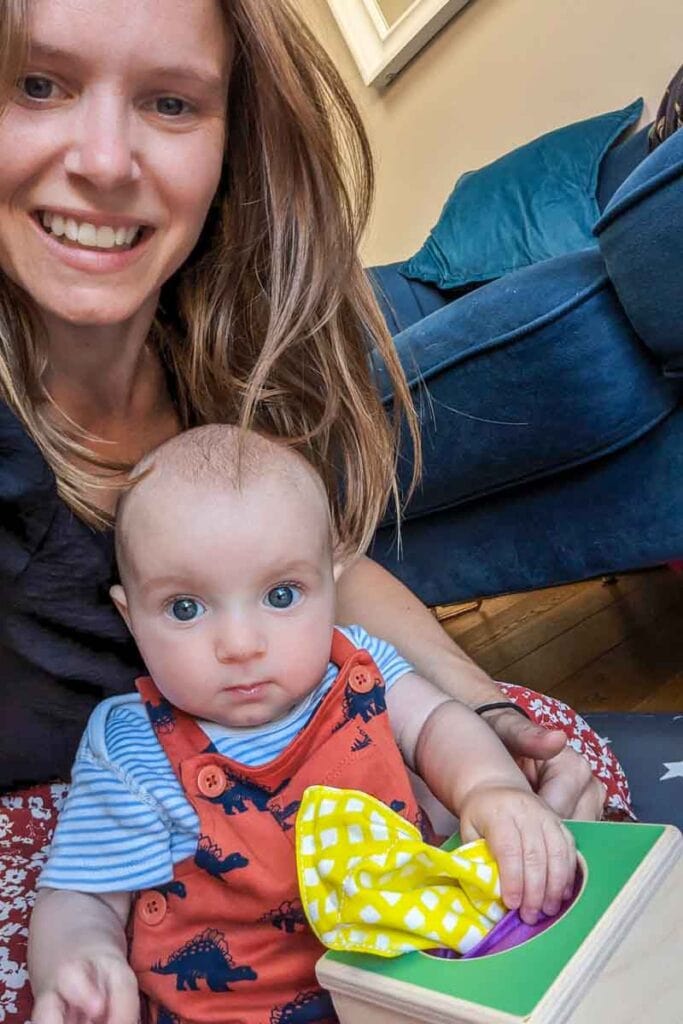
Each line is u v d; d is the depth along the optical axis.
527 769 0.80
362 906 0.57
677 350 1.20
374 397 1.01
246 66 0.86
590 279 1.21
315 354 0.97
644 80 2.17
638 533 1.37
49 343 0.82
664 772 0.94
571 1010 0.50
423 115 2.70
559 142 2.23
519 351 1.23
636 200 1.11
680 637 1.80
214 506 0.71
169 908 0.68
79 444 0.85
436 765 0.73
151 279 0.78
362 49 2.73
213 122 0.76
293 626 0.72
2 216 0.72
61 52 0.65
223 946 0.67
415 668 0.91
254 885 0.66
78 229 0.73
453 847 0.67
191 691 0.71
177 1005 0.67
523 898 0.59
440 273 2.38
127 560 0.74
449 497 1.48
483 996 0.51
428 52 2.62
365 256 2.97
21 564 0.74
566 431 1.28
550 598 2.24
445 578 1.63
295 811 0.69
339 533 0.97
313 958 0.67
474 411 1.32
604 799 0.81
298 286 0.94
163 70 0.69
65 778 0.86
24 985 0.70
